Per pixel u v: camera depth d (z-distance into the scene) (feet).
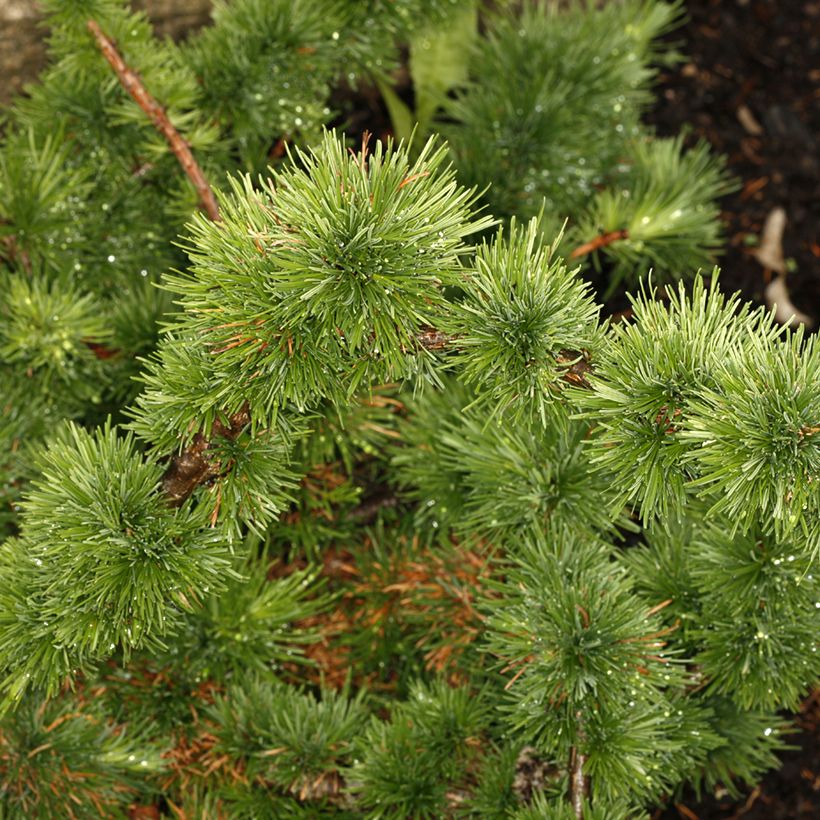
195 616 2.55
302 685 2.66
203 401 1.96
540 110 2.89
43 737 2.42
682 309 1.96
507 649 2.25
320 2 2.74
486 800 2.41
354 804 2.53
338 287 1.90
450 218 1.91
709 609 2.38
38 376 2.59
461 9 2.90
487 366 1.98
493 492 2.43
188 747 2.65
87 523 2.02
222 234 1.94
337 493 2.75
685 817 2.96
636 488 1.94
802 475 1.87
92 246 2.70
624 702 2.26
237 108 2.75
